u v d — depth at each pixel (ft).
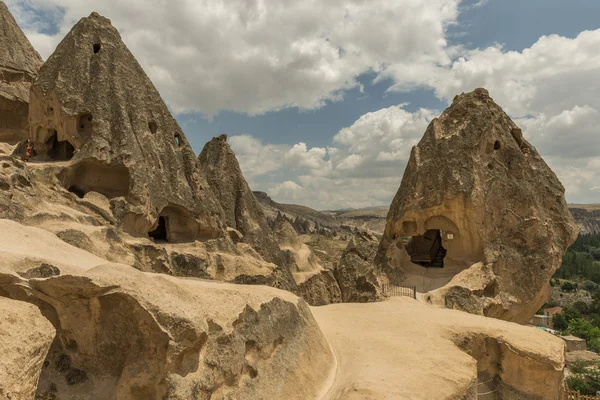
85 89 79.36
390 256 87.71
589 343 169.48
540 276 77.61
